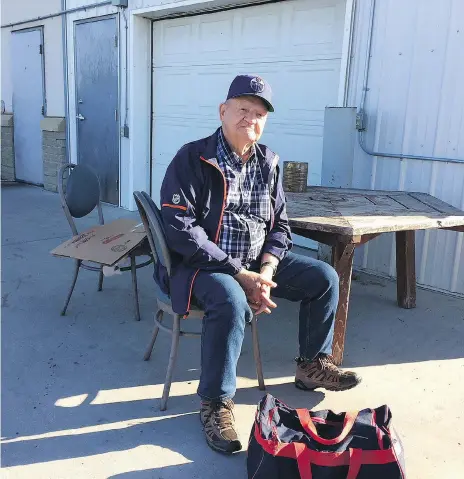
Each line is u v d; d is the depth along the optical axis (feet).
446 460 6.48
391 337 9.96
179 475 6.10
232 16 17.12
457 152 11.87
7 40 27.30
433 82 12.03
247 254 7.18
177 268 6.96
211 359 6.47
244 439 6.74
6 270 13.14
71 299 11.32
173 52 19.49
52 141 24.91
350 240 7.69
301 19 15.23
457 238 12.10
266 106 6.78
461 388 8.19
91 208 10.70
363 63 13.33
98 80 21.90
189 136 19.53
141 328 9.99
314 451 5.39
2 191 25.43
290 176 11.09
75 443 6.60
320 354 7.69
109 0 20.45
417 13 12.07
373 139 13.41
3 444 6.52
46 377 8.13
